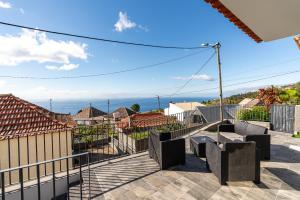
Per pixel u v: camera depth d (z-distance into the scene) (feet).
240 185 12.34
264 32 8.72
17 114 24.85
